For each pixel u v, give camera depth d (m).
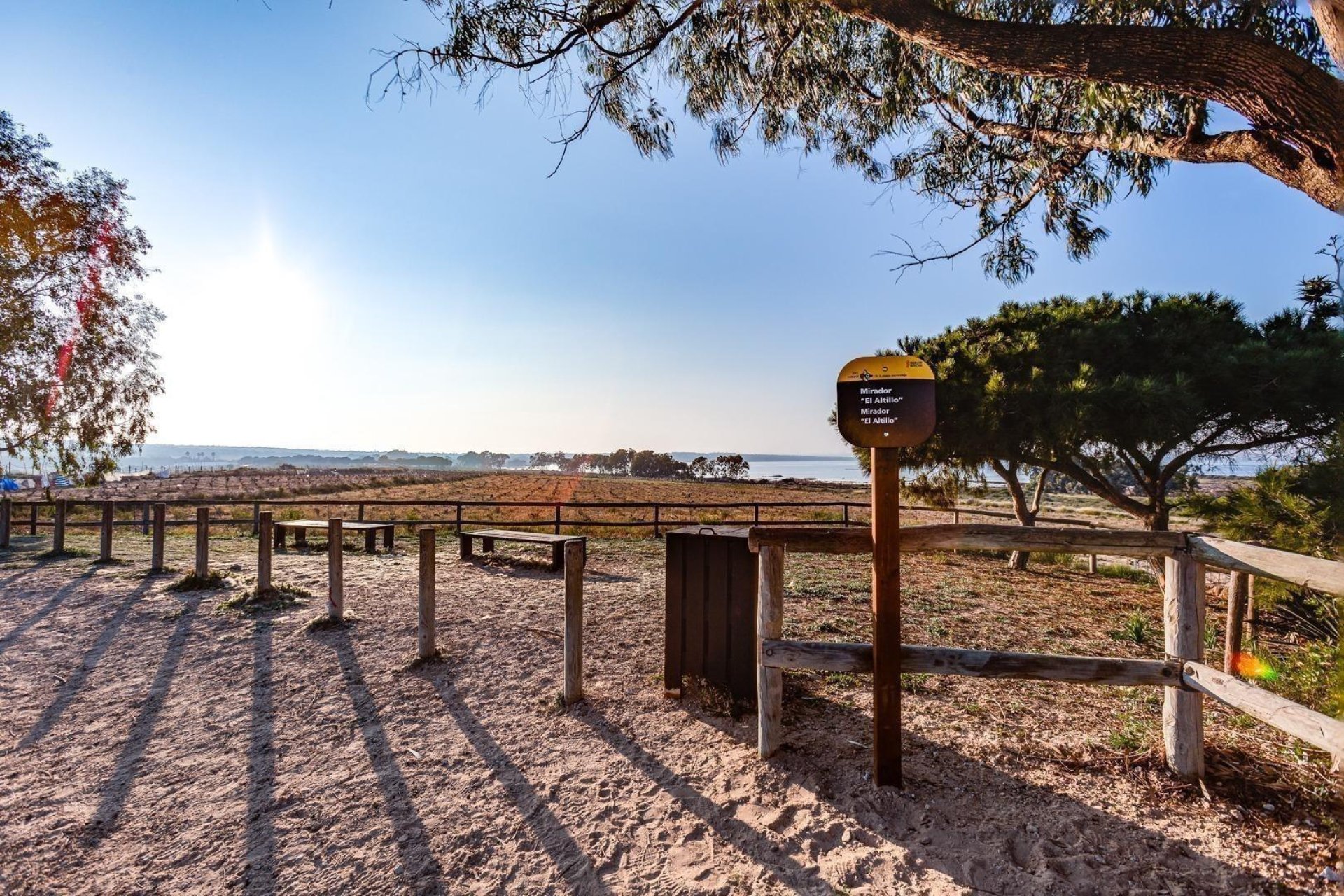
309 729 3.74
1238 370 7.17
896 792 2.85
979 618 6.33
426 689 4.35
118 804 2.94
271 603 6.45
